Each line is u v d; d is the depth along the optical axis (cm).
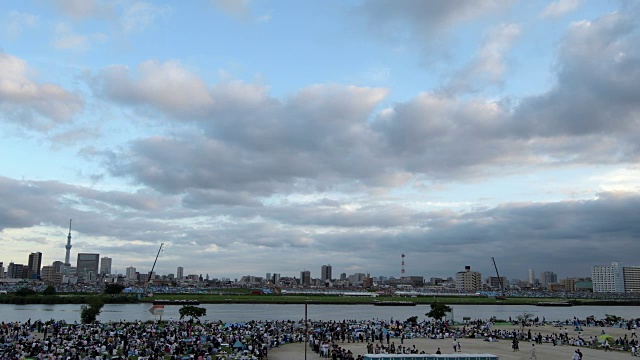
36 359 7794
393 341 12006
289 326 14038
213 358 8738
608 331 16238
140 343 9750
